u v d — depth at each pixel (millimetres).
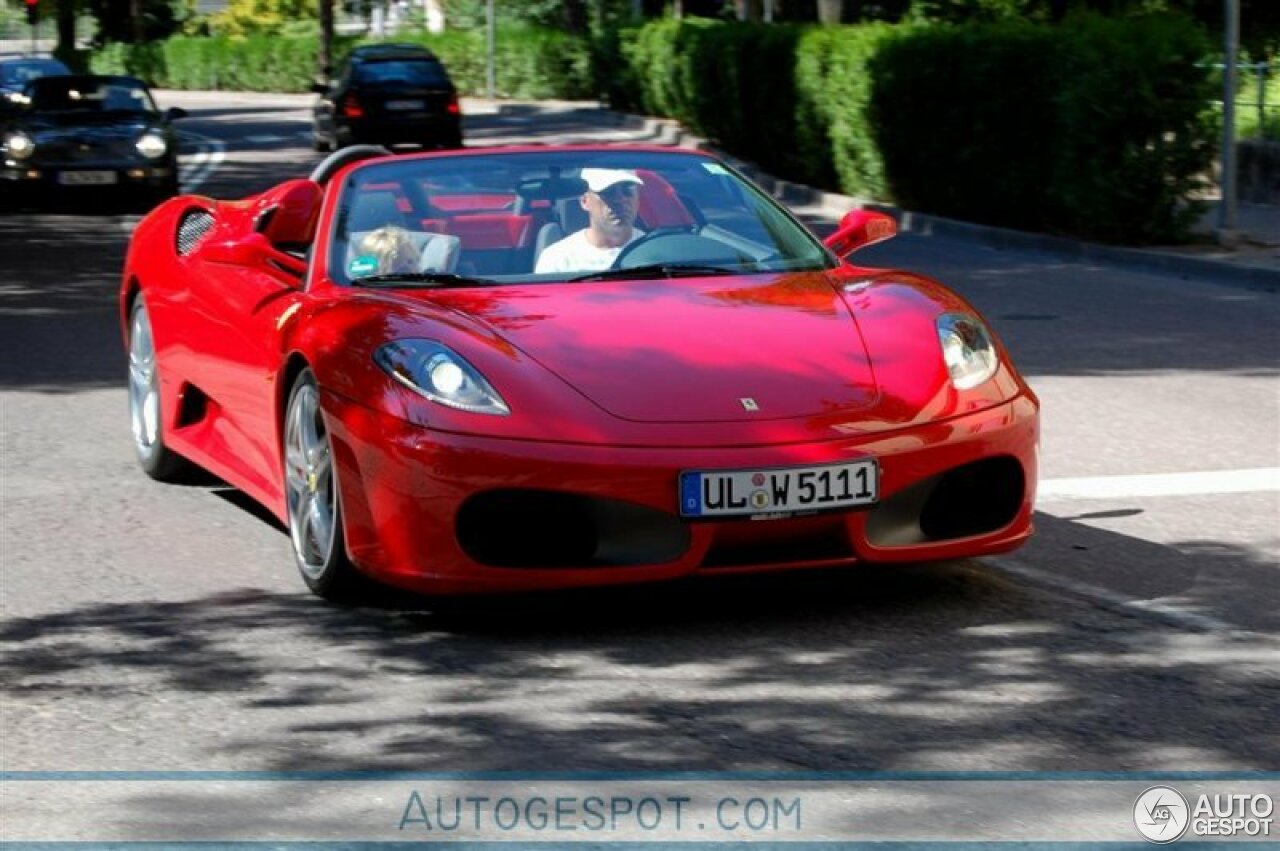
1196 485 9773
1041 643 6801
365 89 43094
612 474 6684
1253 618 7125
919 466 6934
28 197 28797
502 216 8383
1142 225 22672
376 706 6223
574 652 6809
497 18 76125
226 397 8875
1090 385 13266
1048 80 23656
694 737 5836
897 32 28328
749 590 7621
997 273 21359
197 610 7516
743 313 7512
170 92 87062
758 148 36281
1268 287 19578
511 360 7039
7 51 131875
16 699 6379
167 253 9969
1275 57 35812
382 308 7512
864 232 8828
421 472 6812
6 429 11859
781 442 6785
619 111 53125
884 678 6414
